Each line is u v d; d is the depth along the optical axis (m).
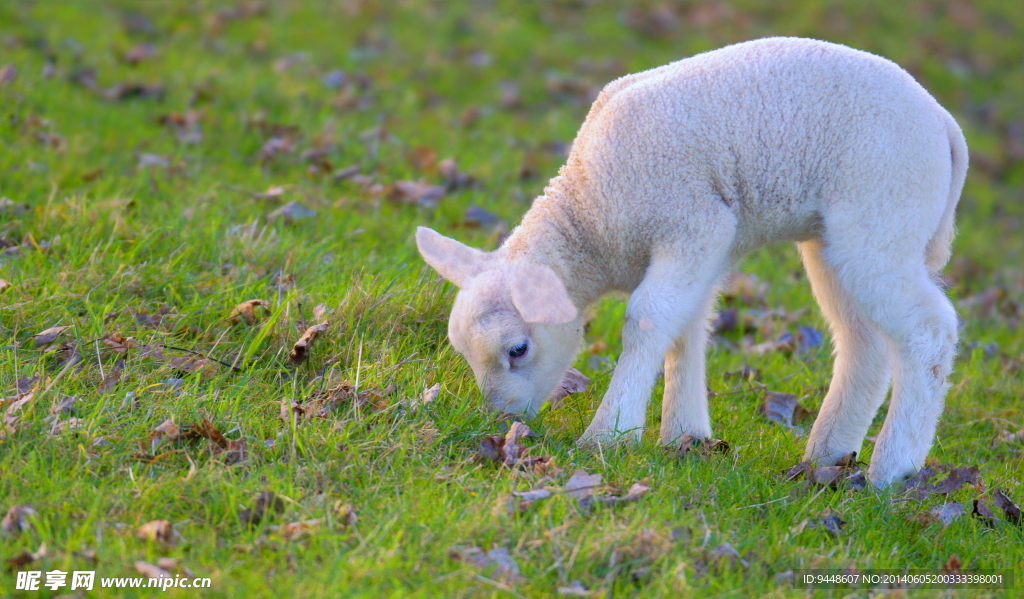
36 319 12.77
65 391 11.43
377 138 23.41
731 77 11.73
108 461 10.23
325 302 14.05
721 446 12.60
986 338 19.42
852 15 43.03
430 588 8.78
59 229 15.30
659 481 10.93
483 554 9.27
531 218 12.61
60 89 22.81
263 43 29.53
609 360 15.14
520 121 28.23
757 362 16.62
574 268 12.51
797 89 11.58
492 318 11.66
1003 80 41.50
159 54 27.39
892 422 12.07
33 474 9.78
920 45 41.88
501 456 11.20
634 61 34.19
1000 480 12.89
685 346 12.90
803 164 11.62
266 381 12.62
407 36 32.91
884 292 11.59
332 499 10.01
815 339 17.62
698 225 11.71
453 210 20.25
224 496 9.76
